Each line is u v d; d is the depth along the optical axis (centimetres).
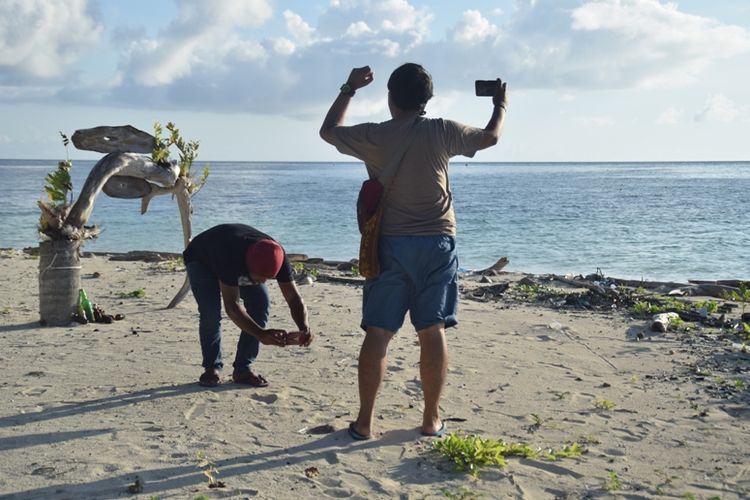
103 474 380
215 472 384
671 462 409
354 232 2748
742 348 696
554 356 673
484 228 2958
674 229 2909
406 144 413
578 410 508
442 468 394
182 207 878
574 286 1185
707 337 764
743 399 537
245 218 3359
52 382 559
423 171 414
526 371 615
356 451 417
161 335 744
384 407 506
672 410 509
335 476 382
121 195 840
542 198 5381
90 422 464
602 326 825
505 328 807
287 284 507
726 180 10356
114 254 1641
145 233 2673
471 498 357
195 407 497
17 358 638
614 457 417
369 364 426
